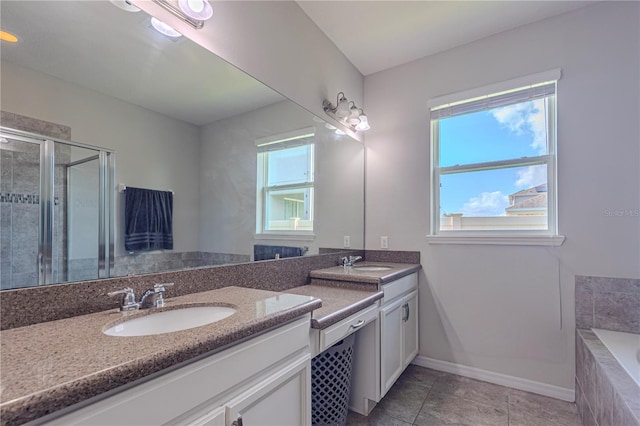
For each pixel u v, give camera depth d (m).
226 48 1.59
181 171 1.44
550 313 2.13
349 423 1.80
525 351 2.20
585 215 2.04
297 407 1.17
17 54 0.95
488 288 2.35
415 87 2.72
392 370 2.05
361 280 1.95
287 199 2.05
